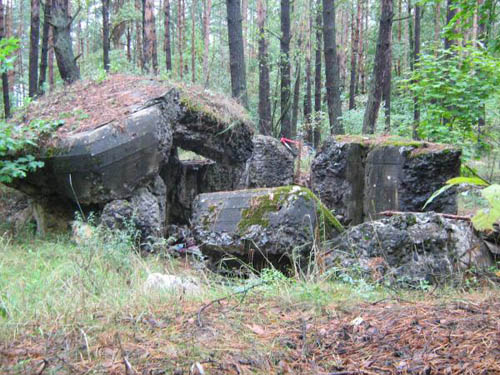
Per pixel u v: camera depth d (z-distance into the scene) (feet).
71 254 17.72
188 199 28.99
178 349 7.47
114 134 20.88
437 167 21.25
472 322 8.14
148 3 48.98
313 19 76.18
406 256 14.35
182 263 19.84
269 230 16.17
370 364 6.92
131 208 20.99
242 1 85.61
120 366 6.86
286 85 53.11
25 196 24.53
